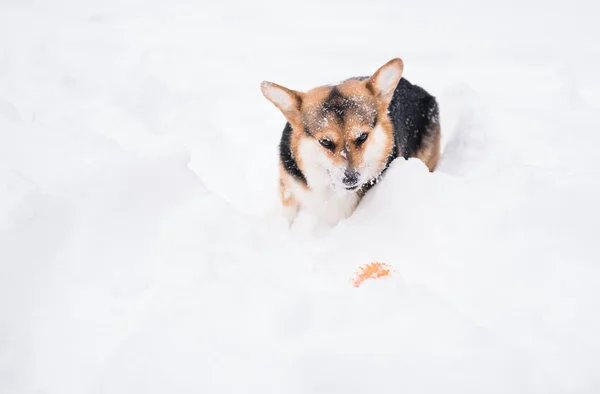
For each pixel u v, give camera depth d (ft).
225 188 5.90
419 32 8.84
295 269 4.59
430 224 4.72
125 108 6.61
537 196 4.65
